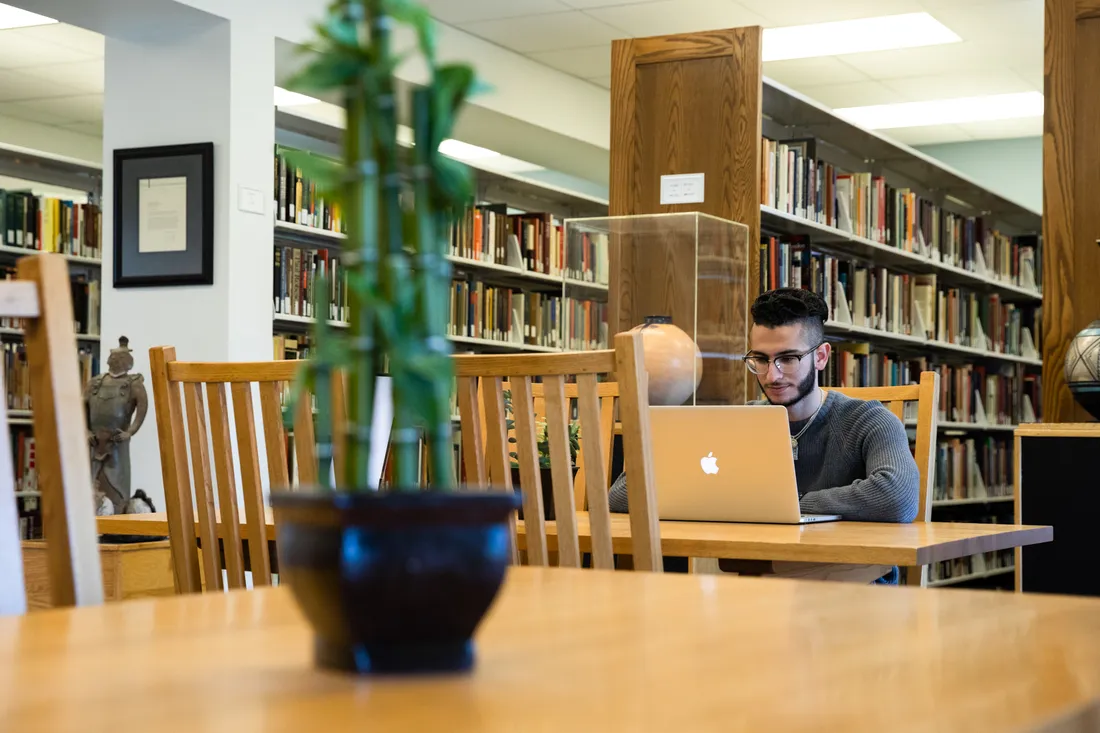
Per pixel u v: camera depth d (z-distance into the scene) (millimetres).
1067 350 3957
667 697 593
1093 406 3600
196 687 614
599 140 7781
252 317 5059
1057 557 3395
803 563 2277
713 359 4035
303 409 2037
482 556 644
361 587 625
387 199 633
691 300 3943
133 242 5113
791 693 603
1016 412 7844
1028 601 941
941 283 7191
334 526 626
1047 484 3414
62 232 6148
